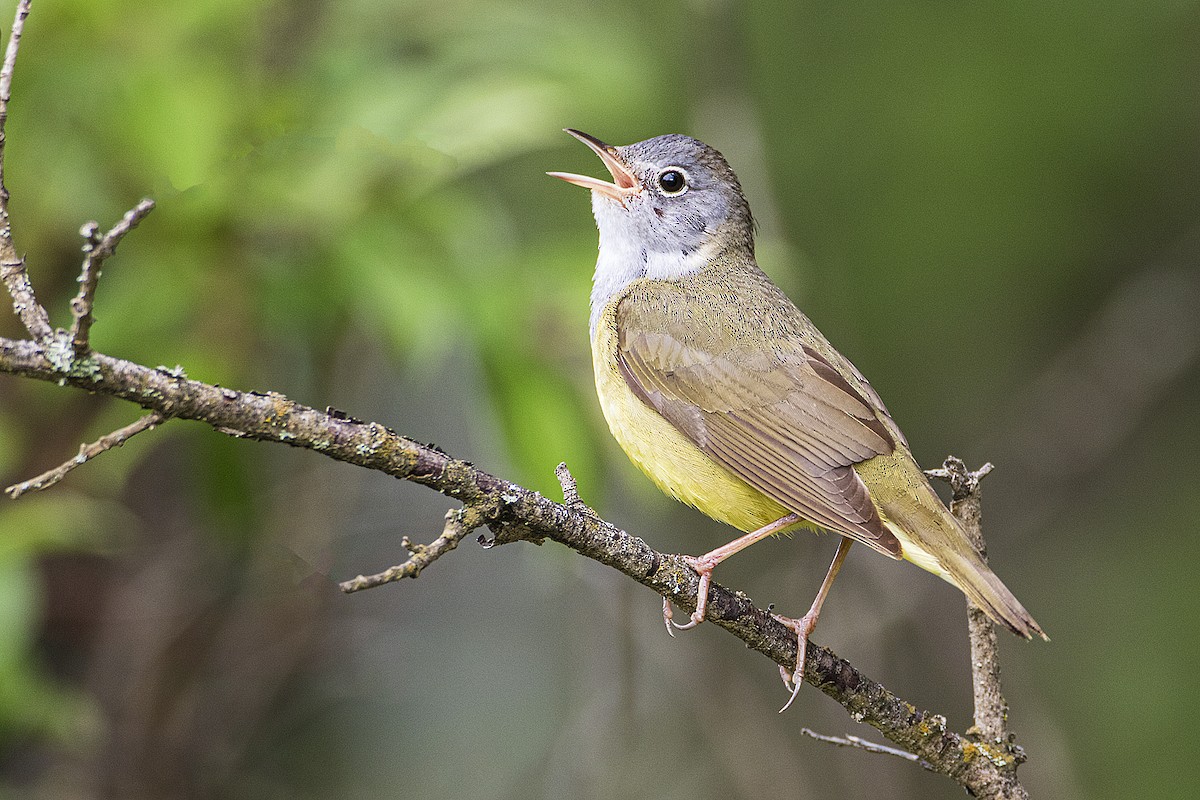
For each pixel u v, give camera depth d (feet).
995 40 46.01
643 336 28.73
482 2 32.32
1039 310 47.32
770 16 46.37
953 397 47.09
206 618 38.73
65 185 28.89
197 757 38.88
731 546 24.97
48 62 27.07
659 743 42.45
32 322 15.56
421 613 42.42
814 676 22.40
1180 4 44.70
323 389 36.11
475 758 41.86
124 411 32.12
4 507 31.73
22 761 37.86
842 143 46.26
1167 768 43.24
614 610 41.14
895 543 24.47
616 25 39.96
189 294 29.22
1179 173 46.80
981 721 23.04
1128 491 48.39
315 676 40.60
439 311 28.19
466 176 36.94
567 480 20.15
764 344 28.27
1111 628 46.14
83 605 38.27
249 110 28.35
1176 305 46.96
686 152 31.60
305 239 29.73
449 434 42.60
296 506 38.68
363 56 30.40
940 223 46.14
